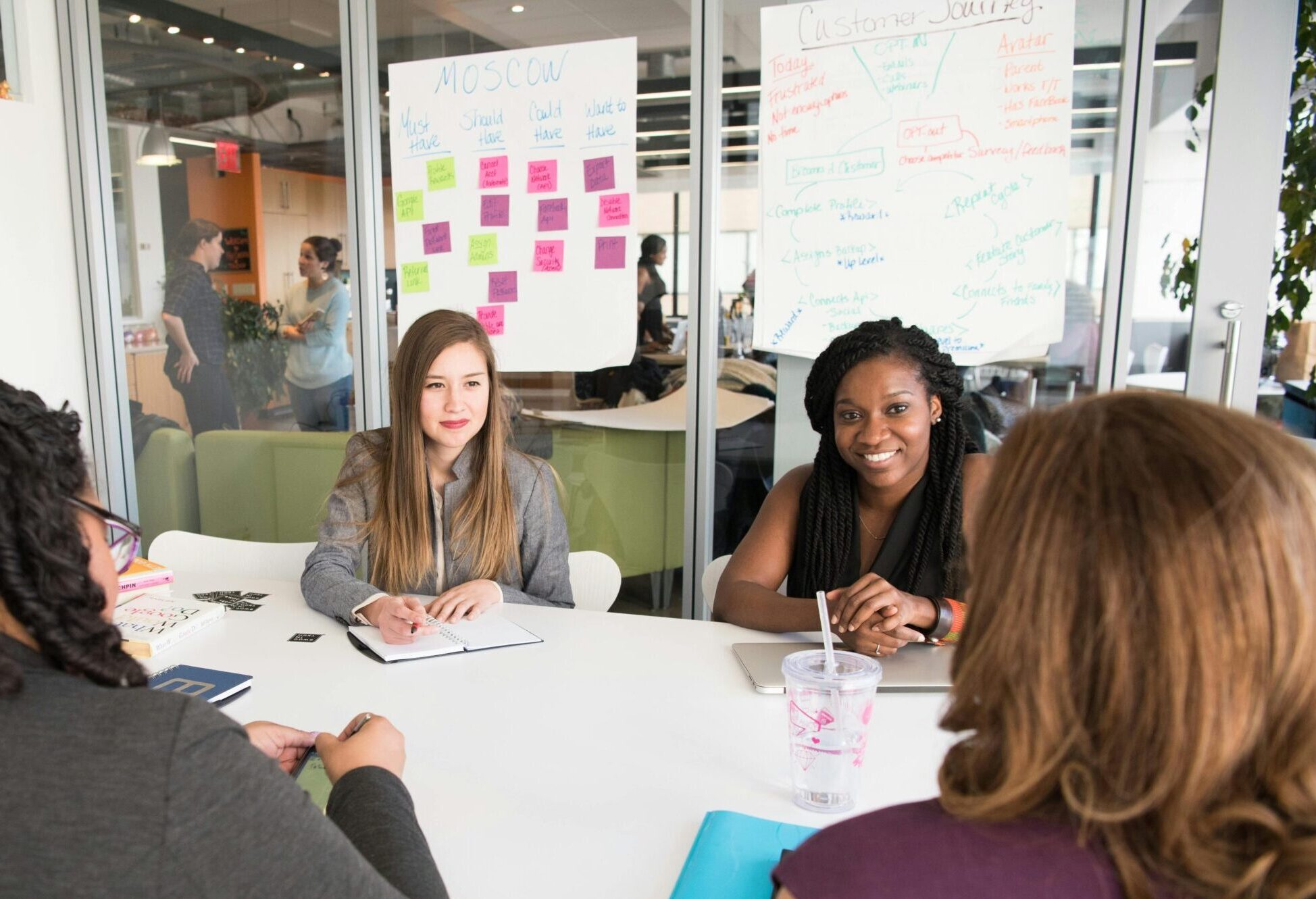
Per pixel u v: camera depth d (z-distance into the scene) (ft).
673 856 2.95
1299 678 1.45
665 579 9.62
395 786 2.84
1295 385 9.13
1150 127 7.78
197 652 4.83
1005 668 1.62
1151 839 1.52
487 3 9.46
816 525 5.86
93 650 2.13
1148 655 1.48
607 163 9.24
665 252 9.14
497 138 9.61
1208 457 1.52
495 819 3.16
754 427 9.09
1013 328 8.18
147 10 10.61
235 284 10.87
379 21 9.91
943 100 8.07
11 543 2.03
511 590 5.93
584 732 3.85
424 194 10.00
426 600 5.86
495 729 3.88
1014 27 7.82
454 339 6.05
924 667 4.50
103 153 11.03
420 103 9.86
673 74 8.88
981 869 1.55
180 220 10.93
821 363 5.88
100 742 1.89
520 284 9.72
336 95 10.11
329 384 10.68
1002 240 8.10
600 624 5.29
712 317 9.01
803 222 8.62
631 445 9.51
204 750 1.94
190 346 11.12
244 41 10.36
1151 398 1.69
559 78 9.30
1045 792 1.59
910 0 8.03
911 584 5.58
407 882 2.43
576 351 9.58
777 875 1.70
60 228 11.01
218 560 6.95
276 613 5.53
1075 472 1.60
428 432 6.14
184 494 11.37
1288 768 1.46
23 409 2.18
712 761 3.60
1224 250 7.72
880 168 8.32
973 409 8.38
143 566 5.76
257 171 10.56
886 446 5.50
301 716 4.01
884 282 8.45
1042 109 7.86
